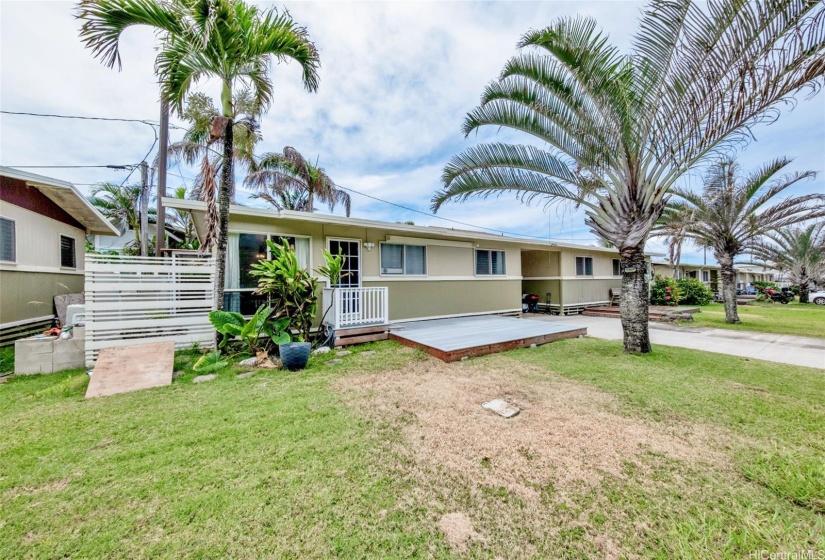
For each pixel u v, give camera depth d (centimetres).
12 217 671
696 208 1009
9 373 497
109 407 356
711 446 271
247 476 235
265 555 171
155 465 249
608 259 1485
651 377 450
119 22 480
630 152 554
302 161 1348
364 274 834
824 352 613
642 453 262
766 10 392
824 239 1747
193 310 592
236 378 457
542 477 233
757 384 421
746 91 433
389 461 253
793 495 210
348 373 479
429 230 878
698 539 178
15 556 170
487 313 1089
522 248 1227
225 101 565
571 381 437
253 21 544
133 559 169
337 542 178
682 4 441
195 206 610
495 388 412
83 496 215
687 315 1116
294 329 608
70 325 603
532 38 506
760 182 938
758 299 2194
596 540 179
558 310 1280
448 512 200
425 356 573
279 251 632
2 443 281
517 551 172
